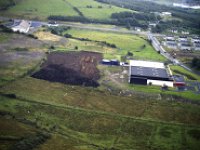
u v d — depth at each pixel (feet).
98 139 605.31
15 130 592.60
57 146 564.30
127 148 583.99
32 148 547.90
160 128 655.76
